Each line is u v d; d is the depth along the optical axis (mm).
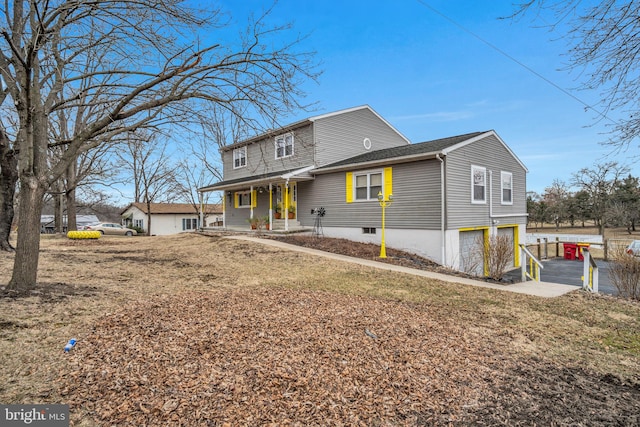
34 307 4641
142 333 4000
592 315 6191
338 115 16766
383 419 2748
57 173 5734
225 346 3777
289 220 17016
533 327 5305
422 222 12203
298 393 3010
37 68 5574
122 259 10367
